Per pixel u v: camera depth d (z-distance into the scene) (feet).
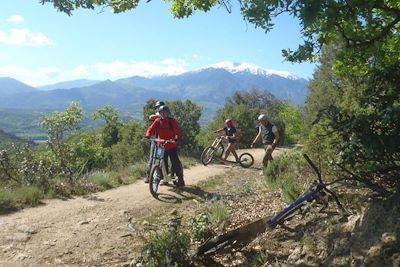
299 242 19.88
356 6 18.67
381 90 17.65
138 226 27.37
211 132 97.35
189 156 70.23
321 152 28.99
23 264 21.17
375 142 16.22
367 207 16.72
